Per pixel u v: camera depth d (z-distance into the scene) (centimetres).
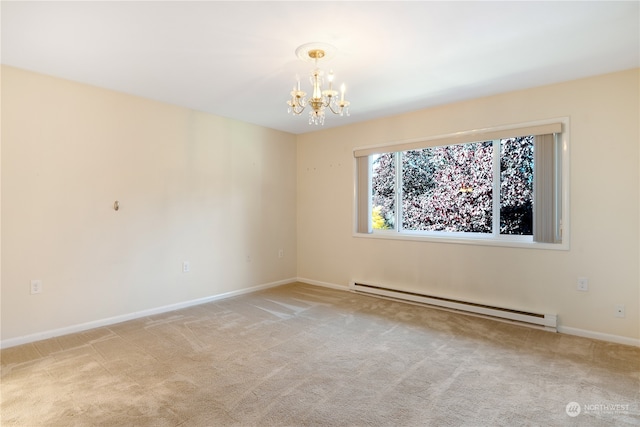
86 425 176
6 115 273
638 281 277
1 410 188
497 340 290
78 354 261
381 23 211
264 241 479
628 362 246
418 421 180
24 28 216
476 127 357
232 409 190
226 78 300
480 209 366
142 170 353
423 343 283
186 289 390
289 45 240
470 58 261
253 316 354
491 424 177
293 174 522
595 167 293
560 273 311
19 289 279
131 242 345
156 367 240
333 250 484
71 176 306
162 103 368
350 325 327
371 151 440
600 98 291
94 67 277
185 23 211
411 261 408
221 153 425
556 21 209
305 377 226
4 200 273
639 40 233
